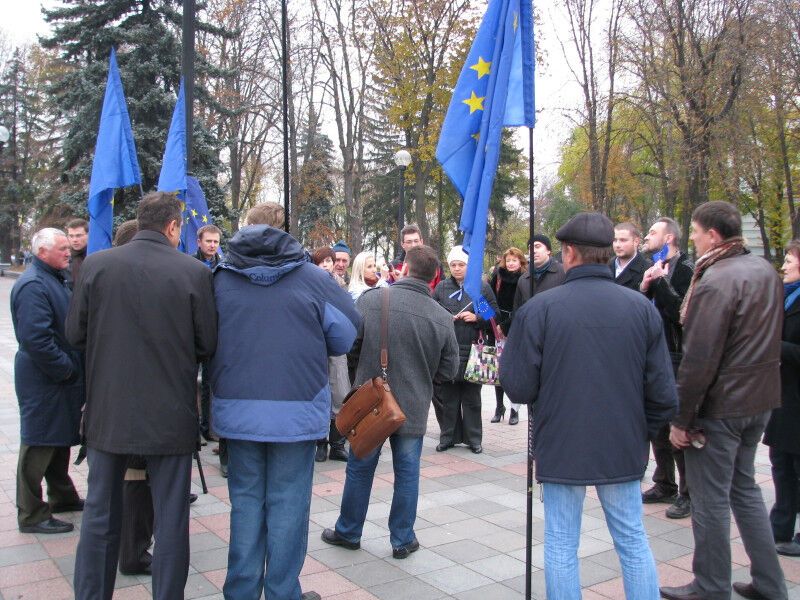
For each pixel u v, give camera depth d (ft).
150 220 10.61
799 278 13.82
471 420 22.29
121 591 12.01
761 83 61.98
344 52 80.12
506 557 13.66
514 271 25.45
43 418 14.19
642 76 66.54
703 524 11.41
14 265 160.04
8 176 149.48
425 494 17.75
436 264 14.17
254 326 10.37
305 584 12.36
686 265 16.67
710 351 10.93
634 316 9.55
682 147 65.92
